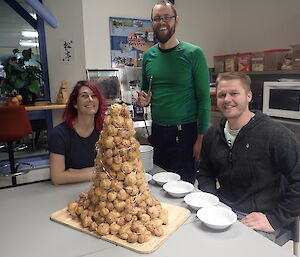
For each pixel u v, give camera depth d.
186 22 3.86
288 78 3.12
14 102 2.85
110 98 3.28
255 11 3.70
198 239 0.95
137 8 3.58
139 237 0.92
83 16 3.31
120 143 1.02
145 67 2.13
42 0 3.02
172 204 1.22
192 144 2.07
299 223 1.40
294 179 1.30
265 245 0.92
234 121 1.44
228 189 1.51
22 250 0.91
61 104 3.05
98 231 0.97
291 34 3.27
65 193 1.35
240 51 4.01
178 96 1.98
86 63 3.40
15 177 2.97
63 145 1.56
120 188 1.00
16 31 3.21
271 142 1.34
